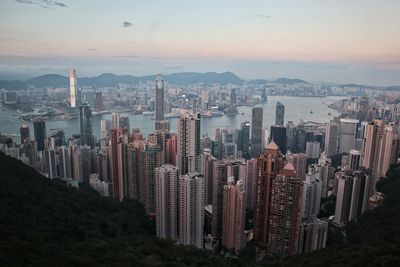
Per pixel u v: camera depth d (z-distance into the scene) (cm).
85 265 5562
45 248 5822
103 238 7694
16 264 4825
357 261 5888
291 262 7394
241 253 8838
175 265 6538
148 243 7812
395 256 5716
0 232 5969
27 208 7588
